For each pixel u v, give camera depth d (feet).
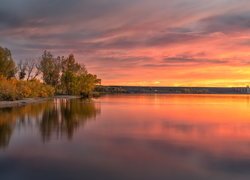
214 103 311.06
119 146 74.79
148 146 75.20
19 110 179.52
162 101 344.49
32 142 78.38
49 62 460.14
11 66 353.92
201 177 50.29
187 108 221.25
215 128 109.29
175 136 90.94
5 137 85.97
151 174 51.70
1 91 262.88
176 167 55.93
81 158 62.18
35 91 353.10
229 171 53.52
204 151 69.72
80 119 135.64
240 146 75.41
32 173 51.85
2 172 52.21
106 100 347.77
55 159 61.05
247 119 141.69
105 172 52.65
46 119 132.87
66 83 481.05
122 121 129.18
